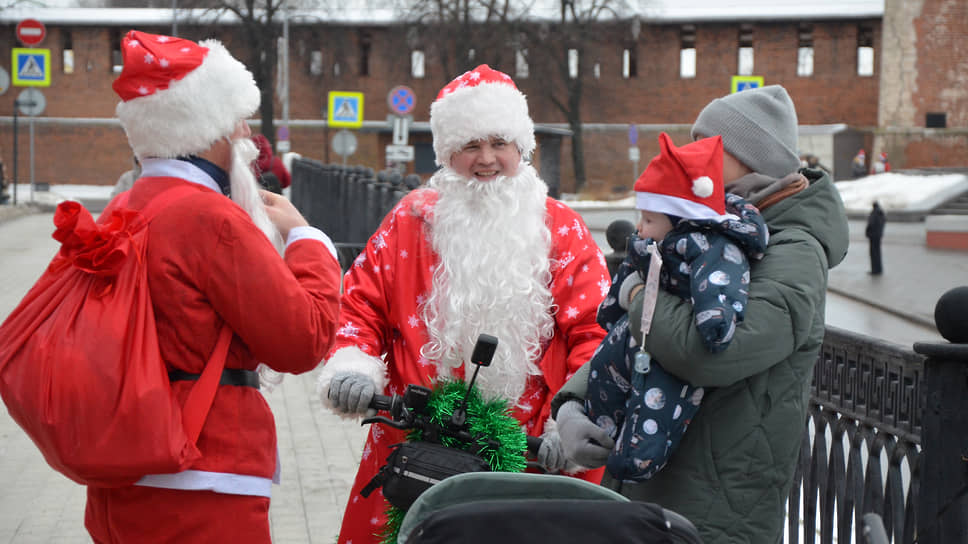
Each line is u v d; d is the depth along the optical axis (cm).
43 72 3130
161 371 266
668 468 277
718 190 262
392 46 5516
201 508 275
